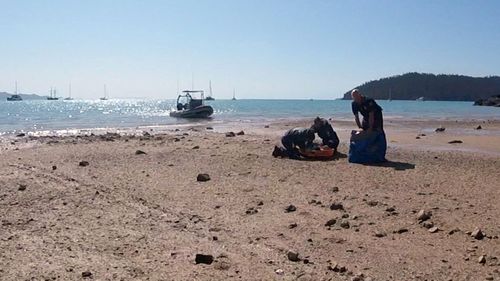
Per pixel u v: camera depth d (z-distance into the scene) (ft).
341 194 32.22
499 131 96.68
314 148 49.34
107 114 218.79
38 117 183.42
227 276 18.78
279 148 50.24
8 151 56.65
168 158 49.24
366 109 46.68
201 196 31.99
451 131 96.48
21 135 85.87
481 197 31.17
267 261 20.36
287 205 29.45
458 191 33.04
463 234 23.71
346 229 24.77
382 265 19.95
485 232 23.84
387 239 23.22
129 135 81.82
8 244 22.30
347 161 47.65
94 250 21.59
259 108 317.83
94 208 28.86
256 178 38.14
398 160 48.88
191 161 47.11
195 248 21.93
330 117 174.70
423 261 20.38
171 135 80.53
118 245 22.26
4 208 28.66
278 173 40.29
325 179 37.60
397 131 96.17
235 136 78.23
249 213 27.78
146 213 27.84
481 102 419.74
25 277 18.49
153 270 19.33
